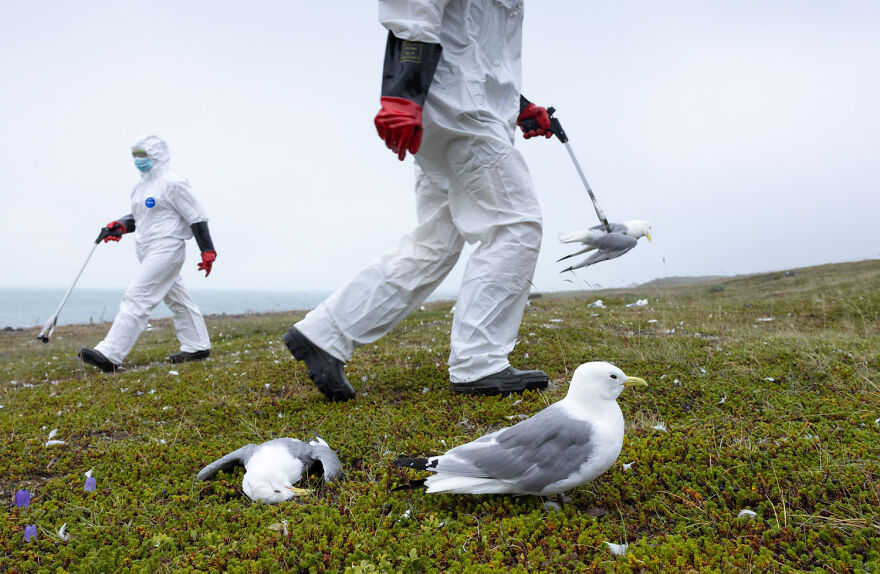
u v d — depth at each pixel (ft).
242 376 25.27
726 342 25.95
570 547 9.04
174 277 33.37
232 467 13.28
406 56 15.33
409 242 20.10
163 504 11.80
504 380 18.69
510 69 18.81
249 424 17.01
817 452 12.41
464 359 18.83
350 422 16.80
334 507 10.93
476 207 18.45
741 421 14.92
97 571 9.22
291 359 28.55
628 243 18.88
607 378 10.09
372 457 13.87
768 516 10.20
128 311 31.63
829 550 8.83
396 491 11.58
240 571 8.73
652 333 30.45
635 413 16.43
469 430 15.66
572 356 23.98
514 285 18.58
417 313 52.90
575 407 10.30
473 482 10.05
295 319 57.36
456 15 17.02
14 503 12.46
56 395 24.45
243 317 76.02
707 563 8.50
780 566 8.41
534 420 10.35
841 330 31.89
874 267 62.85
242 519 10.65
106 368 31.27
